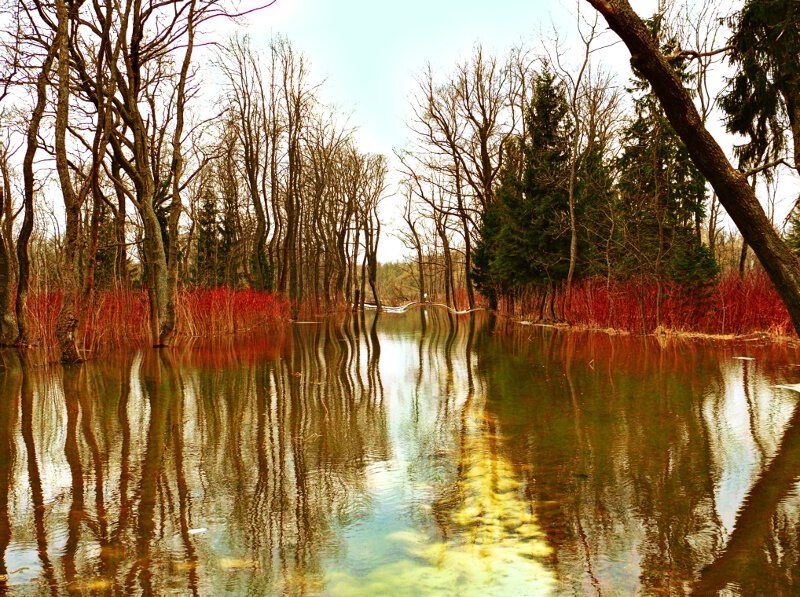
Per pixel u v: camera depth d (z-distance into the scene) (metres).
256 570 3.31
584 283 21.42
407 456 5.44
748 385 8.27
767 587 2.92
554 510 4.05
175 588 3.11
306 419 7.01
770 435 5.68
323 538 3.72
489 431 6.20
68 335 11.69
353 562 3.39
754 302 15.05
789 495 4.12
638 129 18.41
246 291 22.95
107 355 13.45
